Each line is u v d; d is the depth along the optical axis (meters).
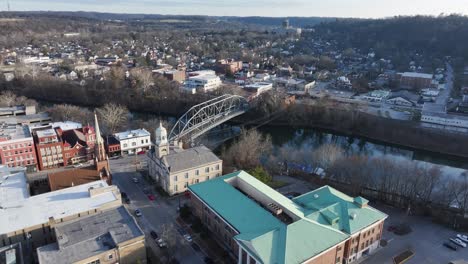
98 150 104.44
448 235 93.19
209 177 118.69
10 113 184.12
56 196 91.25
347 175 118.06
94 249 71.88
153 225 95.06
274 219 78.00
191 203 102.12
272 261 67.50
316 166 129.50
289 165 132.12
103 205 88.06
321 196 90.12
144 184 118.50
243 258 73.69
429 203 106.81
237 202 87.31
